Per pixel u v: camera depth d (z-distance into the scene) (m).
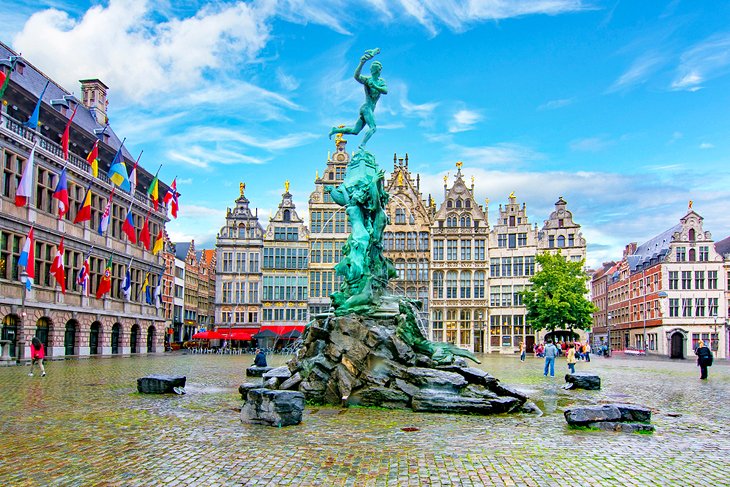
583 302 70.81
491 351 86.44
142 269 69.75
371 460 12.68
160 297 73.69
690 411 20.86
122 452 13.20
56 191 46.28
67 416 17.98
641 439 15.28
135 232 68.19
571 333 72.00
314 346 23.00
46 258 50.62
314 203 88.38
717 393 26.91
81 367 39.72
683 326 88.00
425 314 87.38
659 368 48.38
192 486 10.72
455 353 22.98
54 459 12.52
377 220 27.75
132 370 37.62
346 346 21.59
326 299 86.88
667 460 12.95
